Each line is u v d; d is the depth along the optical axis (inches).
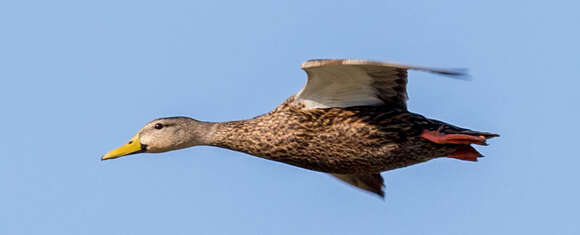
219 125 642.2
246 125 627.8
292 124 608.1
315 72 576.7
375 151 601.3
